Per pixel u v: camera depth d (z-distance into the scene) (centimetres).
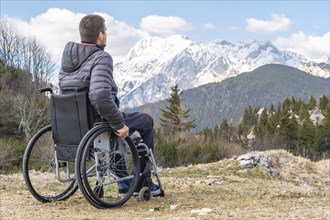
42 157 514
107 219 406
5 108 3762
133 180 493
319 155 9625
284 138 9962
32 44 5309
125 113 506
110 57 469
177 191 638
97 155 463
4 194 582
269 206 464
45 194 580
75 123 468
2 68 4672
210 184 826
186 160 5147
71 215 430
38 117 3525
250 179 1053
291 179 1289
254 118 16100
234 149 6912
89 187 454
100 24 482
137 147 516
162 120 7969
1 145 2195
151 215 423
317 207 448
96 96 446
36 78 5081
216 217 390
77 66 469
